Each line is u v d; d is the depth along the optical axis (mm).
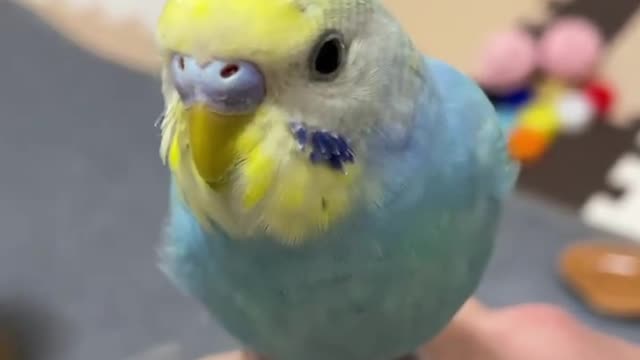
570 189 286
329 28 97
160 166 262
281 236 106
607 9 337
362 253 114
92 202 254
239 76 94
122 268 240
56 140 270
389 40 105
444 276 124
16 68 288
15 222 251
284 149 98
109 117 275
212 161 97
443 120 119
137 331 229
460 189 120
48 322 231
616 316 231
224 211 103
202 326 227
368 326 124
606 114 304
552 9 338
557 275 239
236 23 93
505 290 236
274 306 120
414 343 134
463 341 191
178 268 129
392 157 110
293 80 96
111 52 308
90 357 224
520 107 305
